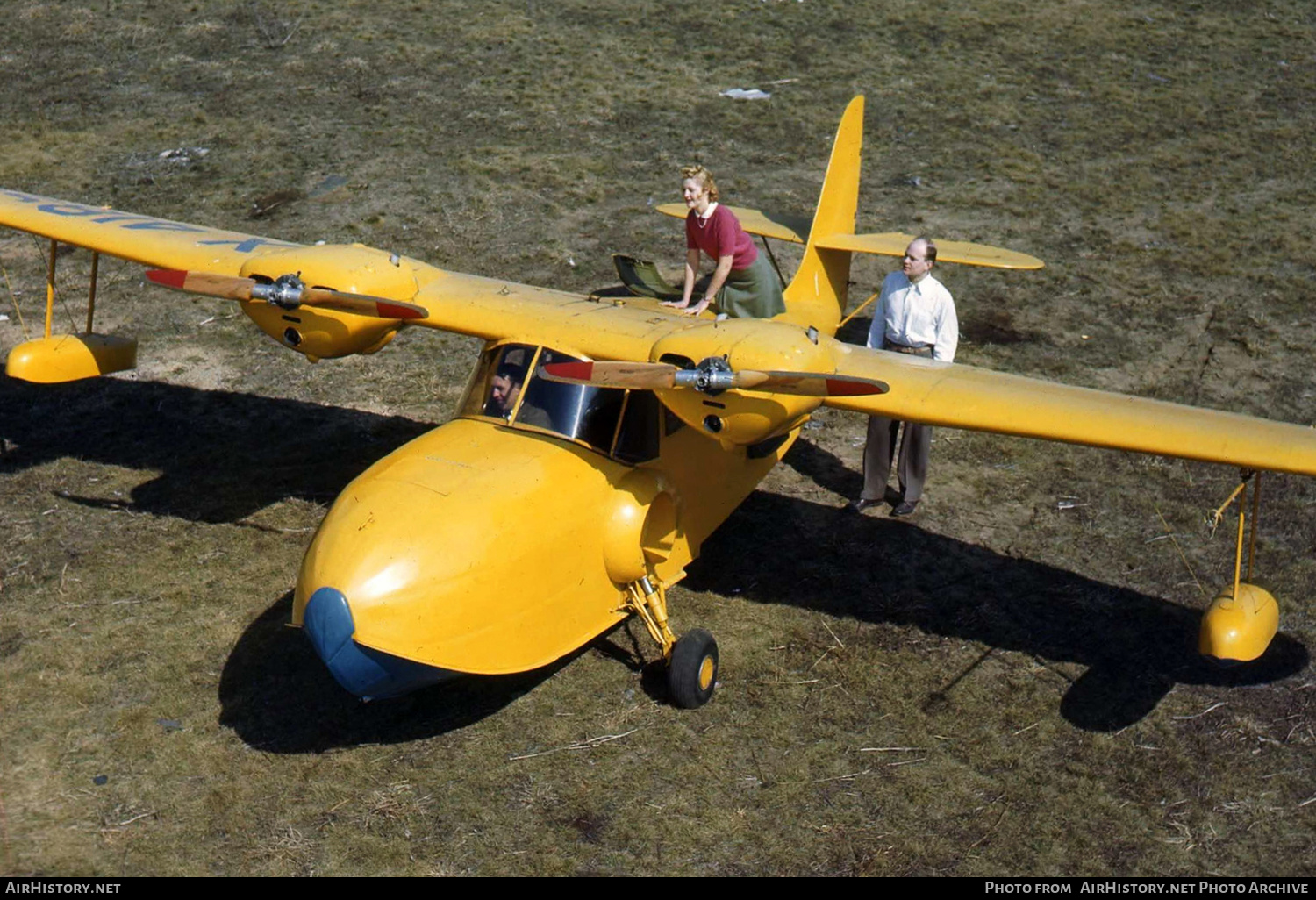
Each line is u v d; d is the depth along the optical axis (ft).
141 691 24.09
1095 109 60.85
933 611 27.73
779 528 31.27
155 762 22.21
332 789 21.72
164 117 56.95
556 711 24.09
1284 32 70.54
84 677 24.41
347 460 33.76
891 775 22.54
